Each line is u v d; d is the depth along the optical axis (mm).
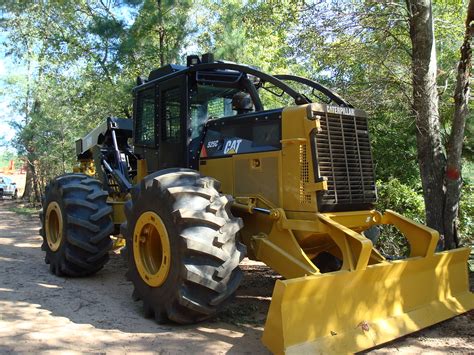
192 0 13141
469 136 7629
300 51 8000
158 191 4402
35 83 21453
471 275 6023
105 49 14266
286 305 3518
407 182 8555
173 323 4422
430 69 6426
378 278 4160
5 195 26625
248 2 15148
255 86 5875
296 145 4430
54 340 3912
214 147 5273
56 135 19172
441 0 8203
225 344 3945
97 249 6027
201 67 5164
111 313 4723
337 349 3635
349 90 7590
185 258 4051
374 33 7281
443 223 6219
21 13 18234
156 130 5801
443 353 3846
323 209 4336
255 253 4688
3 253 8188
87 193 6133
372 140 8430
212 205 4242
